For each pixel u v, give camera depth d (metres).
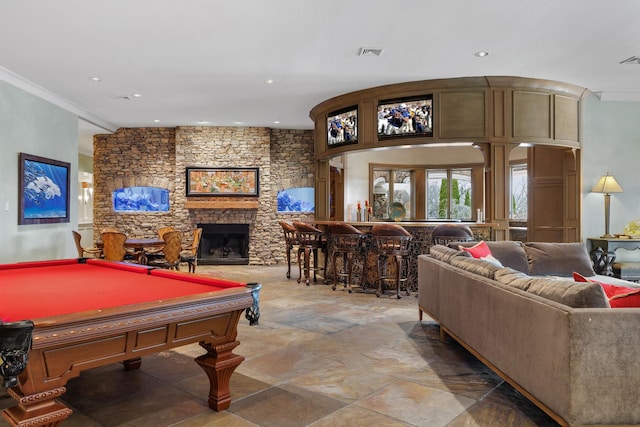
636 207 6.84
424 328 4.42
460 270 3.58
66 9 4.02
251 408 2.61
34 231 6.55
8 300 2.32
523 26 4.40
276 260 9.83
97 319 1.88
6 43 4.83
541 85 6.12
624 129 6.82
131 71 5.80
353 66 5.60
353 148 6.78
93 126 8.82
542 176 7.05
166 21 4.28
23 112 6.28
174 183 9.77
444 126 6.08
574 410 2.07
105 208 9.73
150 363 3.42
